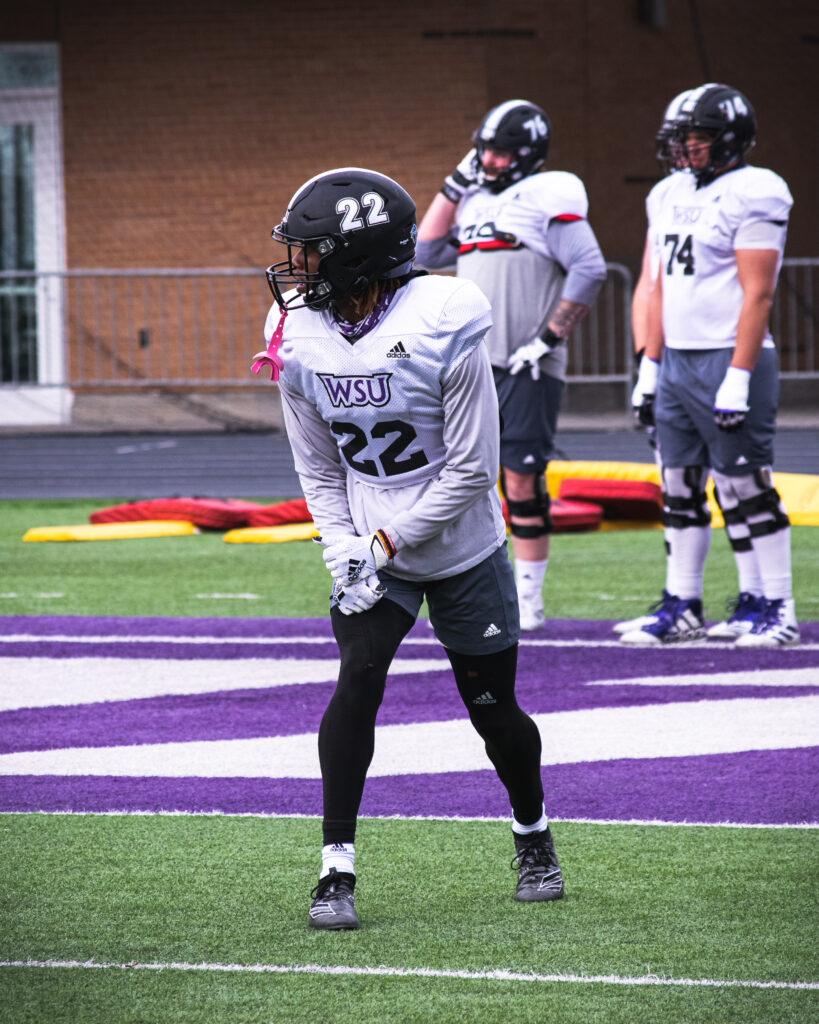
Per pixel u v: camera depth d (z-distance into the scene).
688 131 21.52
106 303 63.62
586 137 66.19
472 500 11.44
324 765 11.41
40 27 63.84
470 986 9.98
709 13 67.56
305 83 63.34
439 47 62.91
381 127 63.38
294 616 25.69
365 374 11.30
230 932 11.09
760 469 22.39
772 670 20.94
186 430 61.09
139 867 12.69
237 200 63.88
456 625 11.77
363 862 12.86
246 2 63.19
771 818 14.06
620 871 12.54
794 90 68.88
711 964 10.37
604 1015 9.48
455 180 24.86
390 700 19.30
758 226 21.33
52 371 63.81
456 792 15.09
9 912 11.52
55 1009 9.59
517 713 11.95
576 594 27.77
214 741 17.25
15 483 46.81
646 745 16.91
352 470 11.96
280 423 61.56
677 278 22.19
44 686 20.27
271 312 11.83
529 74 65.31
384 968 10.33
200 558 32.59
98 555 33.16
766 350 22.12
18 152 64.69
